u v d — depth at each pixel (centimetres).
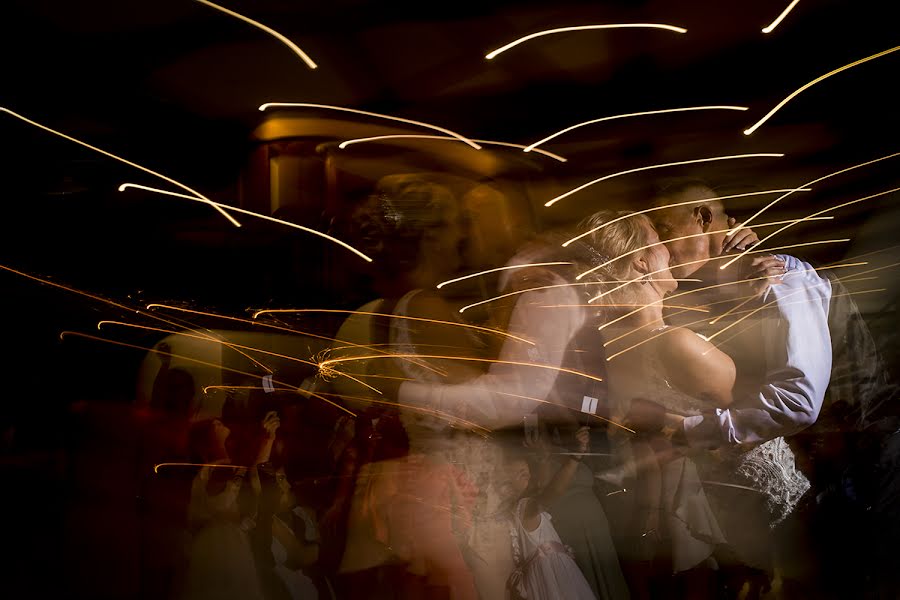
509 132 780
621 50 734
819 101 716
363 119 701
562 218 425
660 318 291
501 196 301
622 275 288
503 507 285
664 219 307
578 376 286
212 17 656
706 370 281
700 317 299
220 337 348
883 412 298
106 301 403
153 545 344
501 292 287
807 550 297
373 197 310
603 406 288
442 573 290
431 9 676
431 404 288
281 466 329
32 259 441
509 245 294
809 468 310
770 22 693
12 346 437
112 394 388
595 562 292
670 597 294
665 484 295
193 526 341
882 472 292
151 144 710
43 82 683
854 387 304
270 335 337
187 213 414
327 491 320
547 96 770
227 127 705
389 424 301
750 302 293
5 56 660
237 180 705
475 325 292
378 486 303
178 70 695
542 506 286
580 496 294
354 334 308
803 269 304
